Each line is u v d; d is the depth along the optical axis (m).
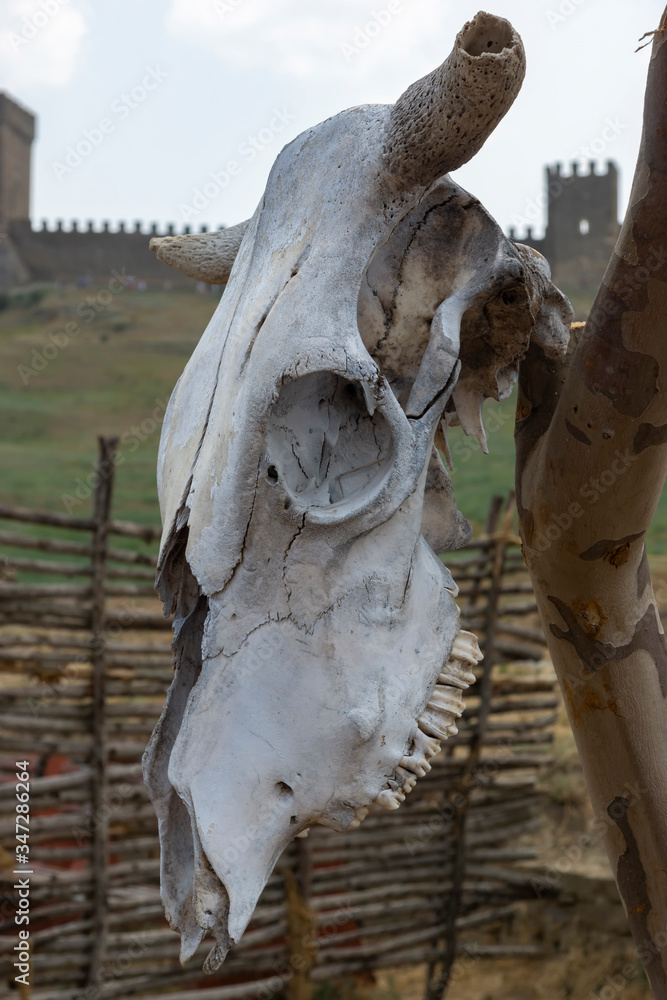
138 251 46.34
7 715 5.56
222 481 1.47
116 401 33.69
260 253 1.67
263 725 1.41
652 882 1.93
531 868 6.86
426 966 7.05
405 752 1.43
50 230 46.41
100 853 5.59
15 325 41.88
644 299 1.60
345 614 1.44
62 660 5.62
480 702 6.36
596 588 1.87
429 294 1.61
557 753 7.64
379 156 1.52
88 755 5.66
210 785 1.40
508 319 1.62
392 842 6.29
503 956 6.61
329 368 1.45
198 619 1.58
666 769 1.91
